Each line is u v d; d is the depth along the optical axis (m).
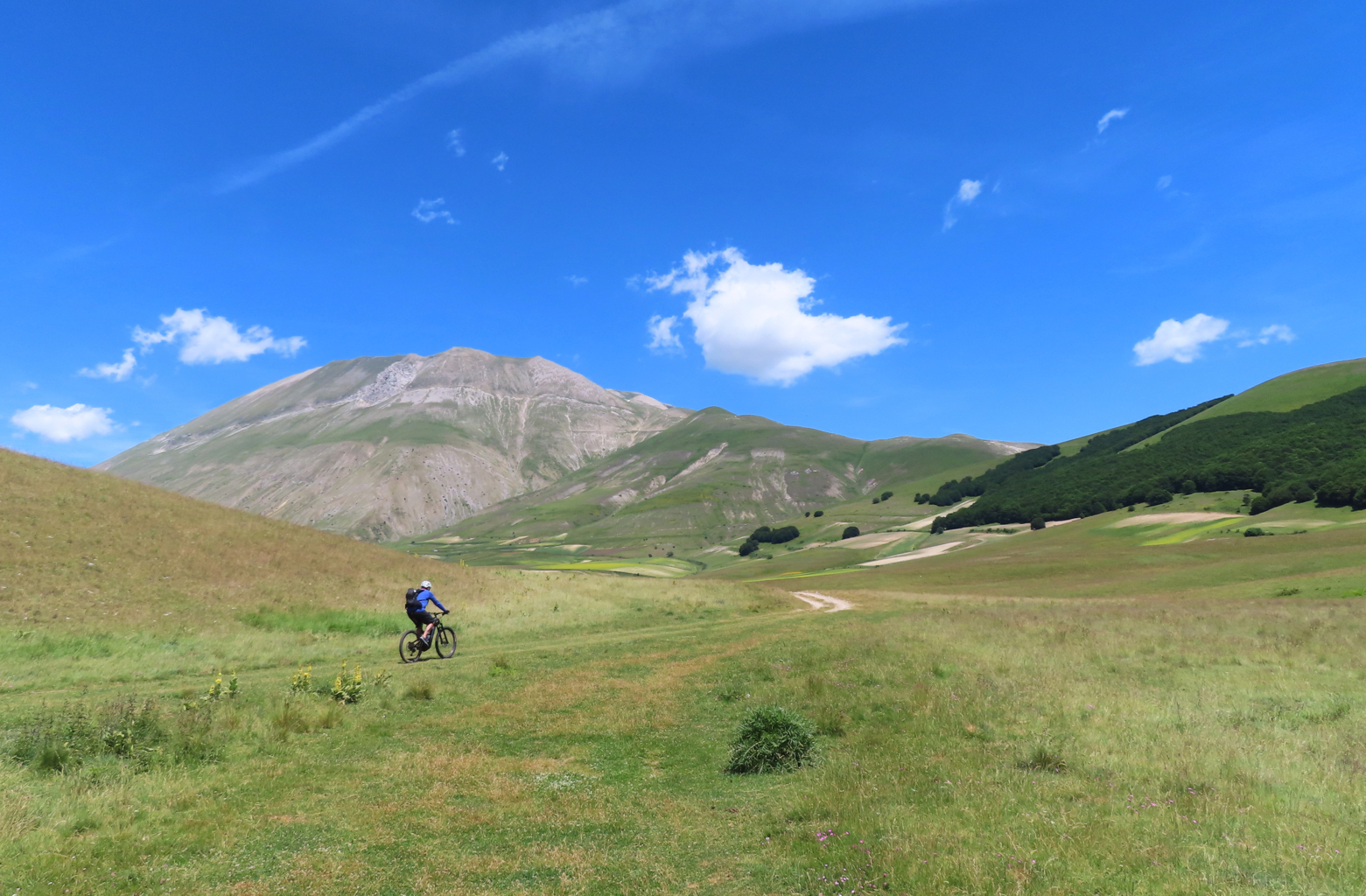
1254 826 6.71
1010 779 8.47
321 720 12.62
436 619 22.38
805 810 7.89
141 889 6.32
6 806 7.69
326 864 6.85
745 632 26.77
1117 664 17.19
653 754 11.07
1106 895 5.40
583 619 34.50
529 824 7.96
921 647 19.83
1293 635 21.16
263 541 40.78
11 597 25.70
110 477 44.91
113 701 13.25
